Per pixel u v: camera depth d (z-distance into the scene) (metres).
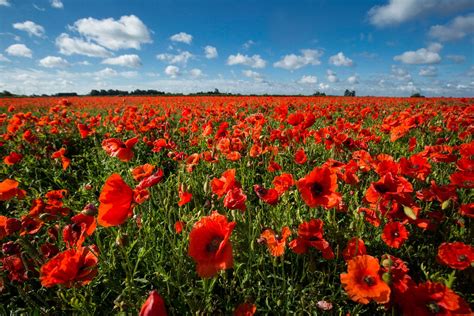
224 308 2.10
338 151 3.98
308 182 1.87
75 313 1.98
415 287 1.56
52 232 2.40
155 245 2.53
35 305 2.00
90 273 1.72
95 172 4.89
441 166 3.87
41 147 5.98
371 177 3.29
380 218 2.23
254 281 2.23
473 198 3.07
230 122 9.14
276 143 5.45
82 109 20.45
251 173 4.11
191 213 2.78
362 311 1.92
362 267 1.58
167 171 5.14
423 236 2.58
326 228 2.53
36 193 3.76
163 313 1.19
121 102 28.62
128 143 2.80
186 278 2.16
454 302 1.47
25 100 36.72
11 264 2.14
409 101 23.75
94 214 1.98
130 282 1.88
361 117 8.45
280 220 2.62
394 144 5.32
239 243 2.42
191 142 5.58
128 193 1.64
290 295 2.06
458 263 1.84
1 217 2.21
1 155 5.90
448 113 7.10
